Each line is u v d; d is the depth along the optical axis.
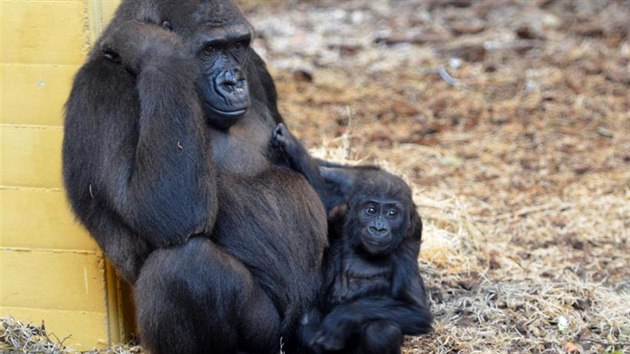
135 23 10.33
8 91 11.54
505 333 12.12
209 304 10.14
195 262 10.04
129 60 10.09
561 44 23.86
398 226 11.26
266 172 11.04
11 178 11.70
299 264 10.92
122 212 10.14
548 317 12.52
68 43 11.39
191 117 9.98
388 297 11.02
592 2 26.41
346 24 25.80
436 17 26.03
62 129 11.43
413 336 11.86
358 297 11.16
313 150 16.84
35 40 11.43
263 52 23.98
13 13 11.40
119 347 11.80
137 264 10.70
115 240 10.69
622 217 15.95
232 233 10.70
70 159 10.53
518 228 15.62
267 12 26.67
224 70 10.51
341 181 12.08
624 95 20.97
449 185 17.22
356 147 18.67
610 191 16.95
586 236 15.35
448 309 12.66
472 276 13.88
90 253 11.74
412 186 16.47
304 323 11.02
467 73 22.52
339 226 11.72
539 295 12.95
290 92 21.58
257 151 11.16
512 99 21.05
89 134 10.35
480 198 16.78
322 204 11.26
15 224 11.80
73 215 11.02
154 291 10.13
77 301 11.88
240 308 10.39
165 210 9.91
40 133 11.58
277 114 12.27
